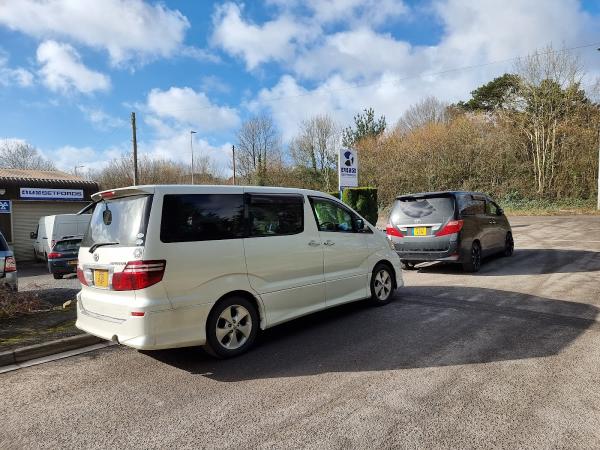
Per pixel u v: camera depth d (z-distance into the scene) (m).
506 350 4.33
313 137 41.34
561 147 29.12
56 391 3.88
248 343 4.68
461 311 5.92
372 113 41.62
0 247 7.14
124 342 4.03
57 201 20.28
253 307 4.76
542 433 2.81
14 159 50.03
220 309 4.43
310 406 3.34
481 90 39.59
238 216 4.70
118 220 4.33
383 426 2.97
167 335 4.03
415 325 5.37
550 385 3.50
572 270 8.71
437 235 8.66
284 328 5.57
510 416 3.04
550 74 28.52
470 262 8.85
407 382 3.69
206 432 3.03
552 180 29.47
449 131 32.97
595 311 5.64
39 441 3.01
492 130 31.81
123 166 46.38
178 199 4.27
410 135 37.59
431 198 8.97
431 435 2.84
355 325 5.52
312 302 5.40
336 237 5.81
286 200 5.28
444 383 3.62
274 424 3.09
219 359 4.49
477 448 2.67
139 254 3.98
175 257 4.11
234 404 3.44
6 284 6.90
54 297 8.66
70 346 5.11
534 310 5.78
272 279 4.94
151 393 3.74
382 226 22.88
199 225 4.35
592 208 26.14
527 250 12.21
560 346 4.38
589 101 28.94
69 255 12.77
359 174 35.25
